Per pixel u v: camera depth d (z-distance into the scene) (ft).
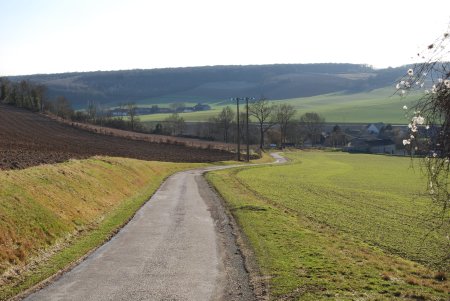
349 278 51.65
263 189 152.56
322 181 194.08
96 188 104.88
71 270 54.65
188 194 131.54
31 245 59.88
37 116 380.17
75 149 206.80
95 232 75.66
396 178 213.25
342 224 93.76
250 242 69.10
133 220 88.74
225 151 343.87
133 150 272.10
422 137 29.81
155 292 46.85
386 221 98.89
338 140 560.61
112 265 56.85
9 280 49.80
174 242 69.77
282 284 48.93
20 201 67.87
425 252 71.51
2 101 435.94
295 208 112.47
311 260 58.95
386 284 49.88
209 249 65.31
